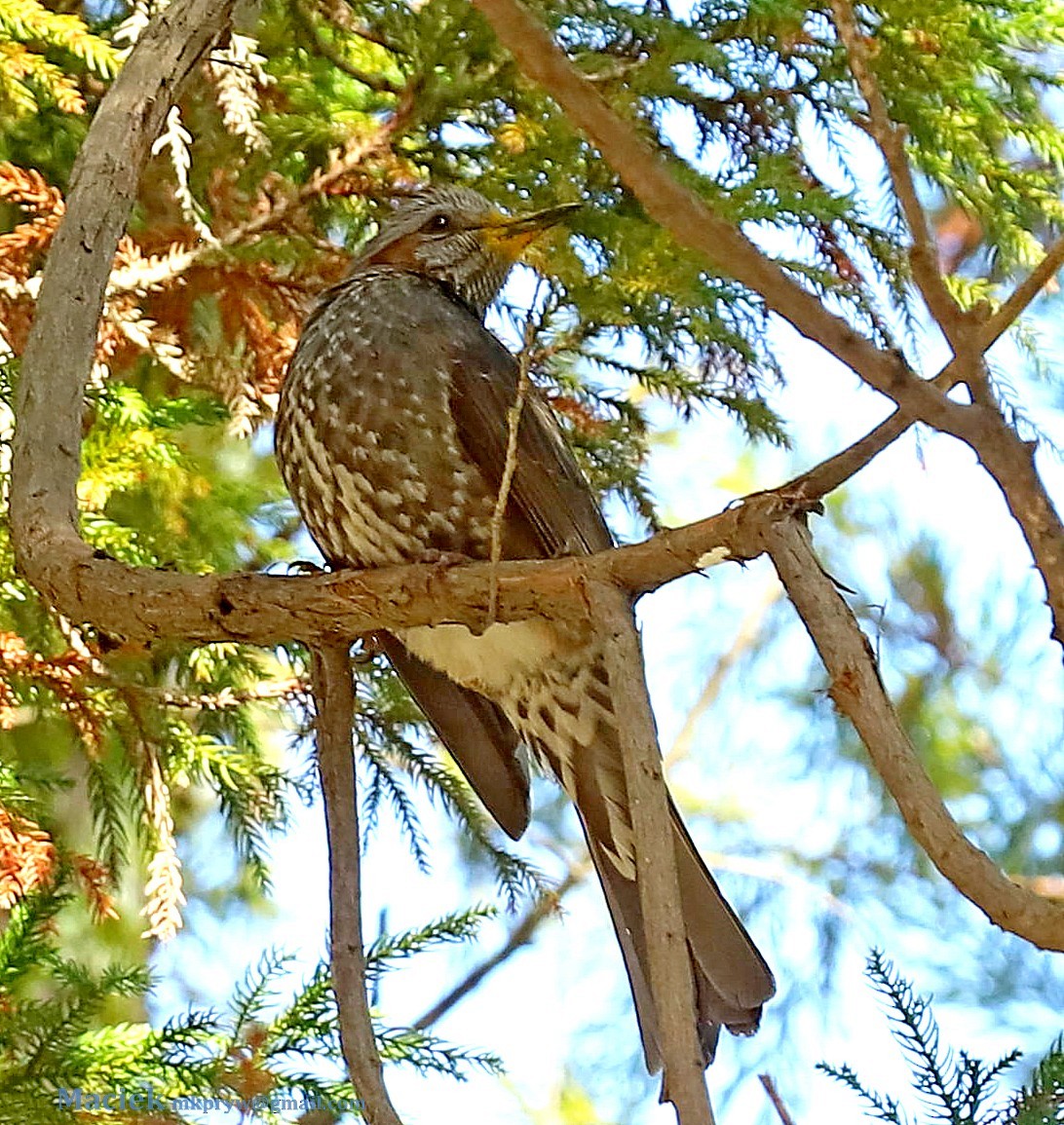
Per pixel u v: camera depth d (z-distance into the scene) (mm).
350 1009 6785
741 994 7645
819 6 9422
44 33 9203
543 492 8625
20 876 8633
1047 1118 6812
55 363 7062
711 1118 5109
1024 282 5254
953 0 9359
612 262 9031
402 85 10367
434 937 8930
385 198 10492
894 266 9750
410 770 10516
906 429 5676
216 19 7707
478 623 6605
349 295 9078
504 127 9539
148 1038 8438
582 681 8406
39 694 9781
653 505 10461
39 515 6891
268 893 10742
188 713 10758
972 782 15391
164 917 9562
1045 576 5449
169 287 10016
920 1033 7156
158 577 6773
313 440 8773
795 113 9930
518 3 4902
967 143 9820
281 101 10367
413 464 8594
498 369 8750
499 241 9812
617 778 8531
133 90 7473
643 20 9305
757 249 5047
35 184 9359
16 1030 8484
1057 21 9609
